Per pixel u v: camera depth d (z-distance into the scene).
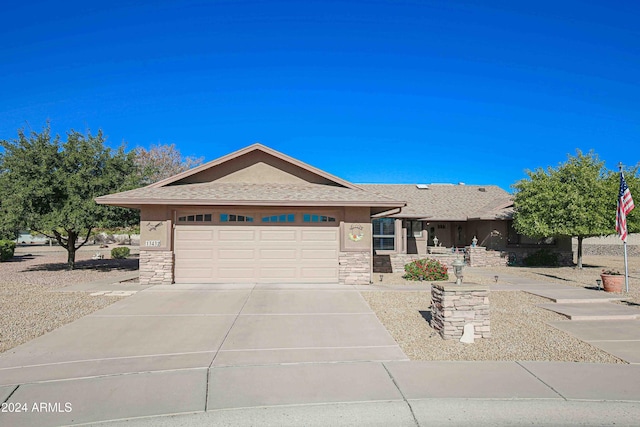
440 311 7.77
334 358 6.47
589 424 4.54
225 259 13.70
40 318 8.99
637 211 17.75
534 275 17.17
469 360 6.41
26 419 4.51
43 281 14.84
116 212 16.80
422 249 24.77
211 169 15.46
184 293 11.89
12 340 7.38
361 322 8.74
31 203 15.77
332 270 13.89
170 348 6.95
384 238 23.47
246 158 15.65
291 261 13.82
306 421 4.54
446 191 29.02
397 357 6.52
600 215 17.62
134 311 9.70
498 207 23.58
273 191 14.20
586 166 18.70
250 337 7.61
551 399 5.02
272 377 5.69
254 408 4.78
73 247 18.92
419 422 4.54
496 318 9.25
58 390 5.25
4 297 11.43
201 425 4.45
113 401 4.95
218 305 10.34
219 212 13.76
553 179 19.09
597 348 7.06
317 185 15.52
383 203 13.35
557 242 23.12
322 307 10.16
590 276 16.88
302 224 13.90
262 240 13.80
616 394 5.17
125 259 26.34
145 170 19.34
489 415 4.69
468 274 17.58
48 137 16.89
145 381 5.54
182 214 13.70
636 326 8.59
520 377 5.70
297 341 7.38
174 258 13.60
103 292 12.08
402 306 10.36
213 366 6.11
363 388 5.32
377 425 4.49
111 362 6.27
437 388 5.32
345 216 13.80
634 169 18.31
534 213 18.89
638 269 19.94
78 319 8.93
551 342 7.40
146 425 4.43
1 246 24.77
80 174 16.41
